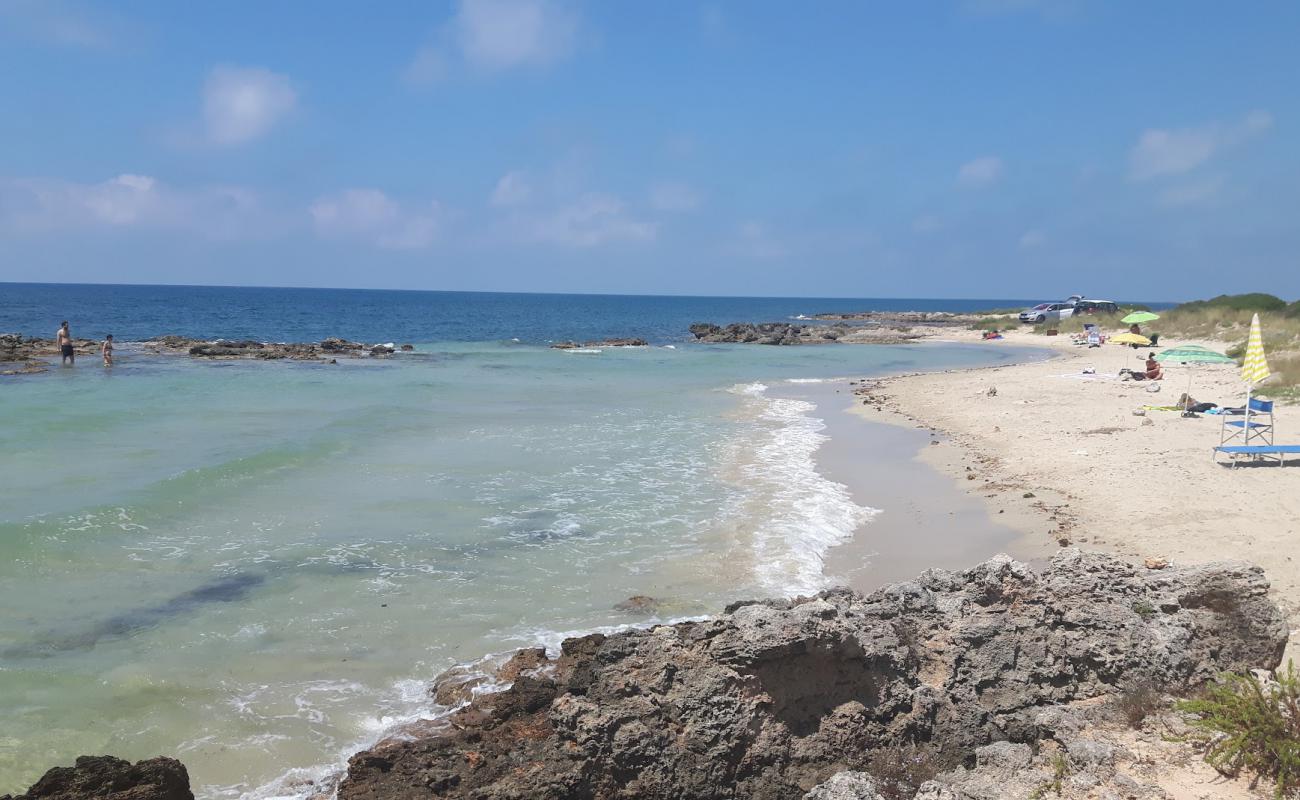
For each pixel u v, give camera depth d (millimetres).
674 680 6609
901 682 6926
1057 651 7301
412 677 8617
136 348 48688
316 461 18234
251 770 6992
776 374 42219
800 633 6457
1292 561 10961
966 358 53750
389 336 74812
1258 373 16797
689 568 11844
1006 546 12883
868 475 17906
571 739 6277
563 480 17031
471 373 40375
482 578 11406
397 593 10844
